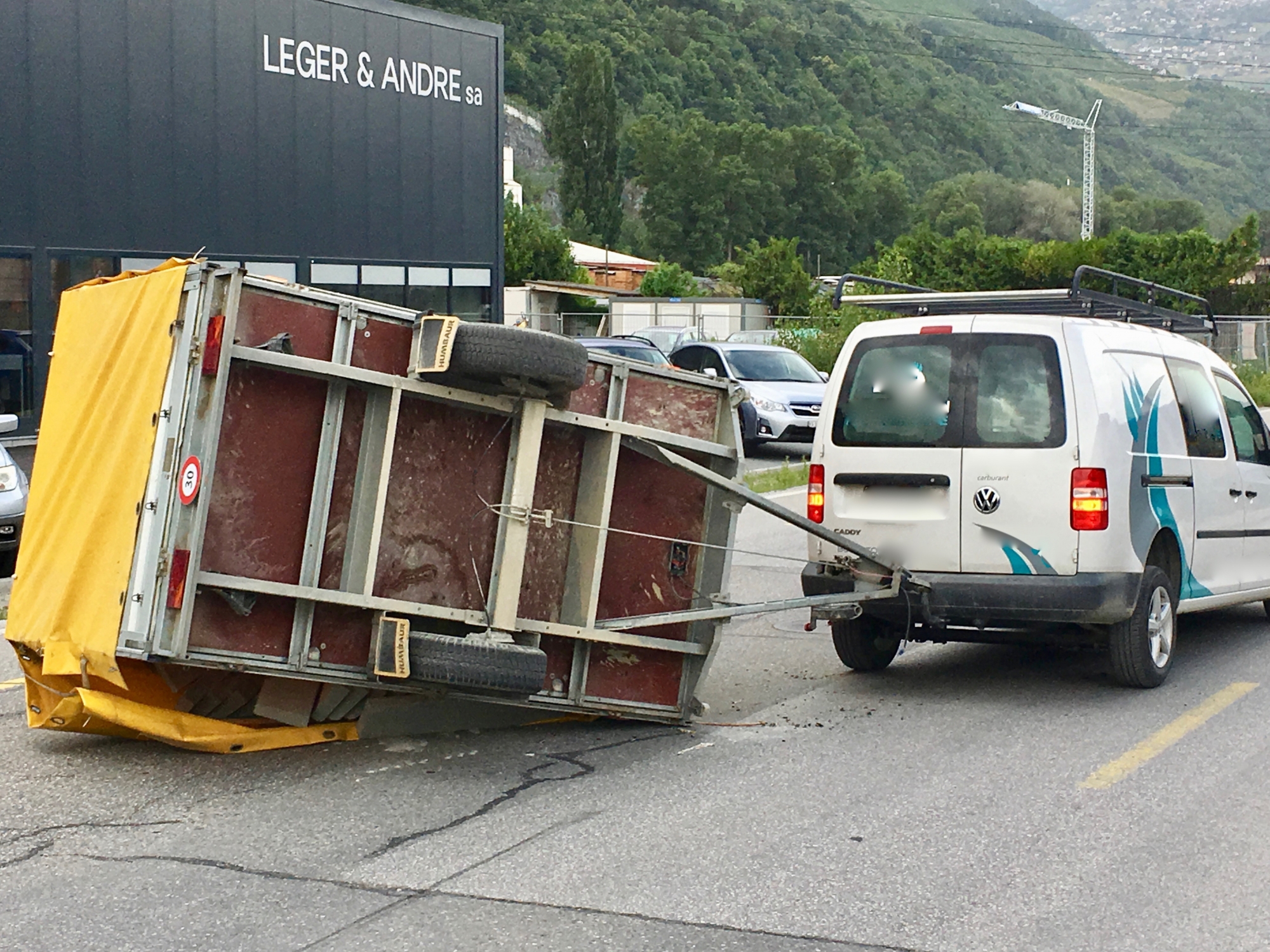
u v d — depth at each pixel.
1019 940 4.42
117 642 5.81
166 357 5.83
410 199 24.50
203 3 21.11
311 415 5.95
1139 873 5.02
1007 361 7.67
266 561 5.86
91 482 6.24
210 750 6.49
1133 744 6.79
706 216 131.25
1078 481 7.42
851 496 7.98
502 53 26.00
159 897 4.76
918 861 5.15
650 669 7.10
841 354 8.20
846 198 142.12
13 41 18.94
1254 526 9.37
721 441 7.07
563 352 6.09
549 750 6.73
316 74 22.77
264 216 22.17
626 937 4.43
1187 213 152.38
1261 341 43.78
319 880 4.93
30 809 5.73
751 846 5.31
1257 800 5.88
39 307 19.39
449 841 5.36
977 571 7.60
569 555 6.78
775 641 9.65
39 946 4.35
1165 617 8.04
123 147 20.27
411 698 6.92
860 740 6.93
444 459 6.31
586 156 117.56
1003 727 7.18
